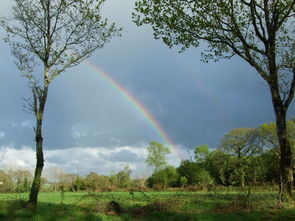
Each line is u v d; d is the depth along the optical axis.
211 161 53.81
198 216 14.11
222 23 21.20
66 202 26.14
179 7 20.80
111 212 15.60
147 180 70.12
